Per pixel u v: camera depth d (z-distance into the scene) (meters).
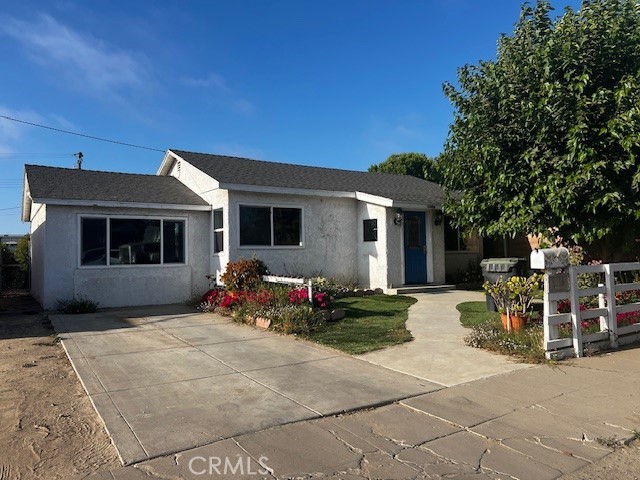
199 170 14.24
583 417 4.53
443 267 15.77
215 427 4.34
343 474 3.49
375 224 14.87
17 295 17.91
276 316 9.21
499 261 10.17
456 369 6.22
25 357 7.21
